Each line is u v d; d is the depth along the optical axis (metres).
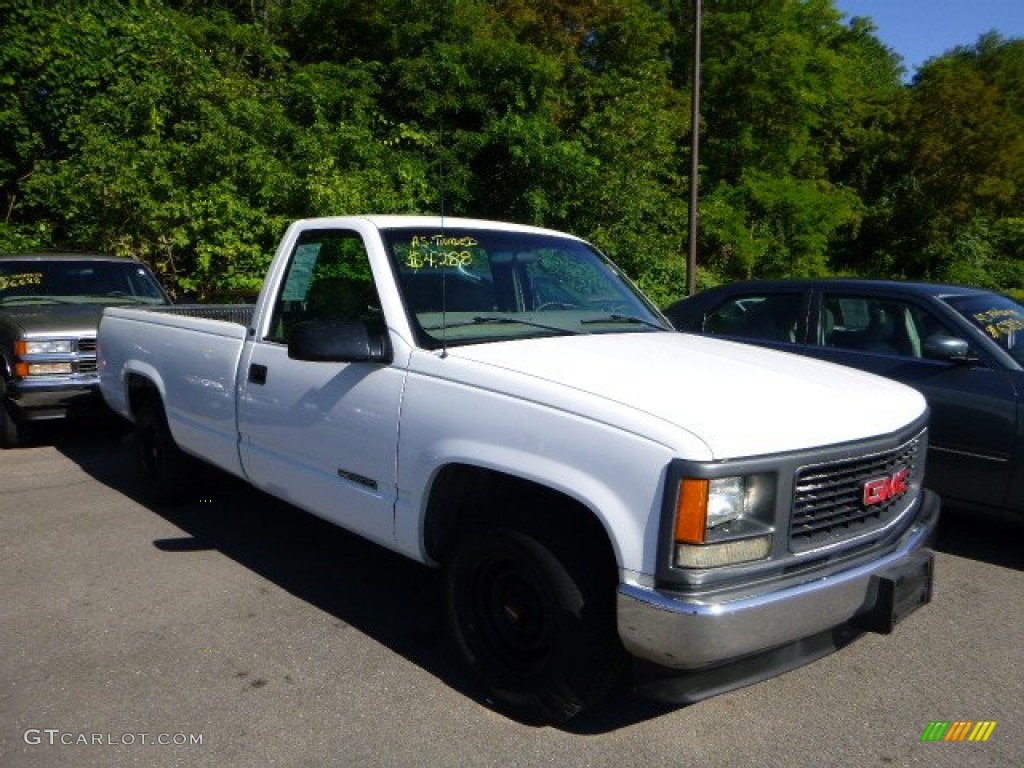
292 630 3.97
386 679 3.52
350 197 12.98
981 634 4.03
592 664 2.93
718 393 3.00
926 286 5.77
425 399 3.38
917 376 5.26
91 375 7.44
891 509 3.22
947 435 5.05
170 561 4.84
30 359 7.22
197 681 3.49
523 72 19.28
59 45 14.64
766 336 6.31
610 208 18.53
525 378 3.11
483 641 3.29
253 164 12.30
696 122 14.73
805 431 2.87
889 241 34.22
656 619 2.62
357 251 3.99
